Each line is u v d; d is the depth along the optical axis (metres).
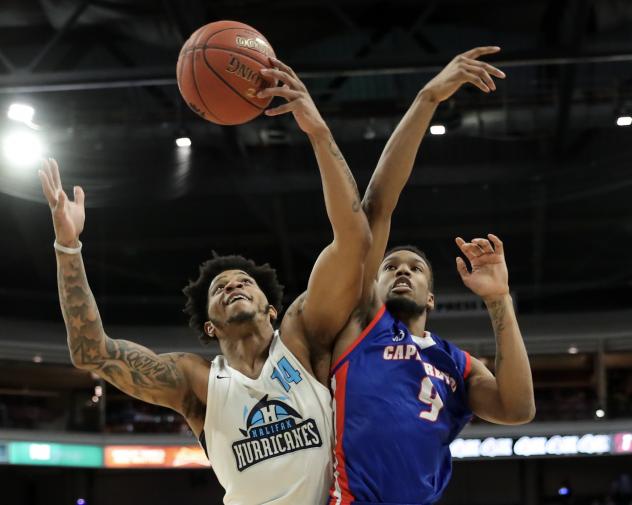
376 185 4.38
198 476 33.25
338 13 21.78
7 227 30.56
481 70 4.32
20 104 21.08
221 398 4.16
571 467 32.97
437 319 32.12
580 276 35.41
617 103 24.03
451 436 4.27
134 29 23.33
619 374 34.84
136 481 33.03
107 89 25.33
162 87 24.77
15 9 22.75
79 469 31.80
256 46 4.35
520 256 33.16
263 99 4.34
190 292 4.95
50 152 25.14
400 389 4.06
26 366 31.52
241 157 26.86
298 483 3.98
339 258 4.00
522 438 28.95
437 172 27.56
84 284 4.15
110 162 26.09
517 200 29.00
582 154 26.89
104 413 29.39
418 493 3.95
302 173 27.41
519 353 4.26
